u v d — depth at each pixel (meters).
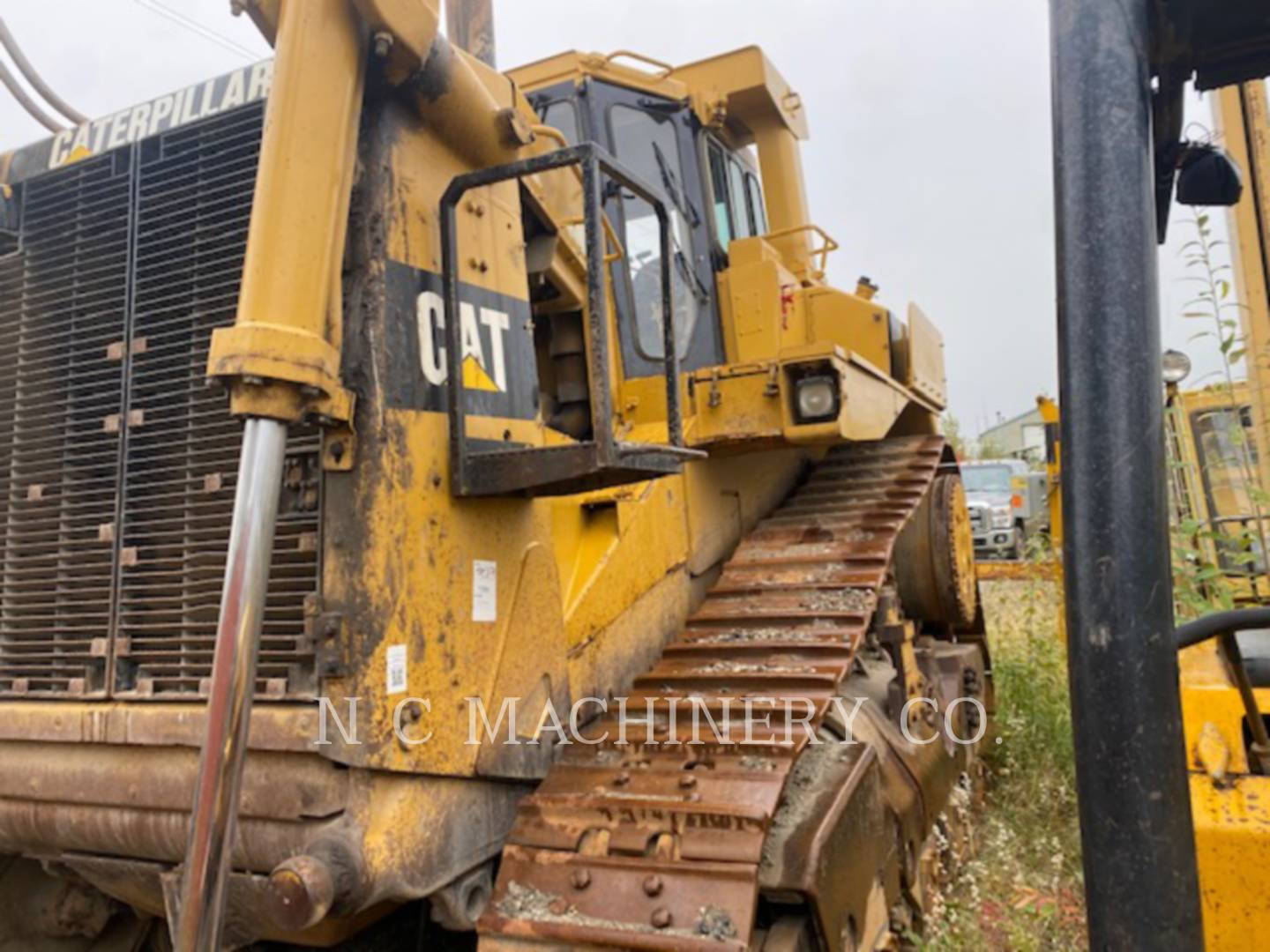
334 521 2.06
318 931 2.19
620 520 3.01
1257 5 1.25
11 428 2.43
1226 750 2.10
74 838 2.24
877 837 2.75
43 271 2.43
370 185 2.17
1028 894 3.61
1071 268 1.08
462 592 2.25
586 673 2.74
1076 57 1.10
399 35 2.07
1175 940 0.99
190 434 2.20
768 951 2.18
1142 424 1.03
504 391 2.50
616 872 2.17
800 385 3.36
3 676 2.37
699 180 4.30
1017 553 16.11
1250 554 3.07
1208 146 1.62
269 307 1.79
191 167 2.28
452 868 2.20
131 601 2.23
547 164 2.19
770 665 2.87
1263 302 2.40
